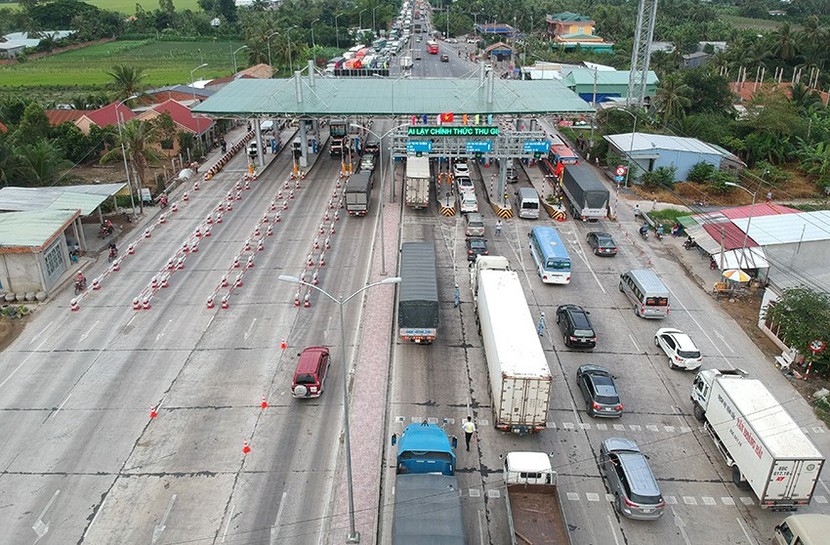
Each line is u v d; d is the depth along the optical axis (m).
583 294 50.19
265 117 75.06
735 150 85.88
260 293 48.91
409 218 65.38
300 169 80.38
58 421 34.47
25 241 47.53
